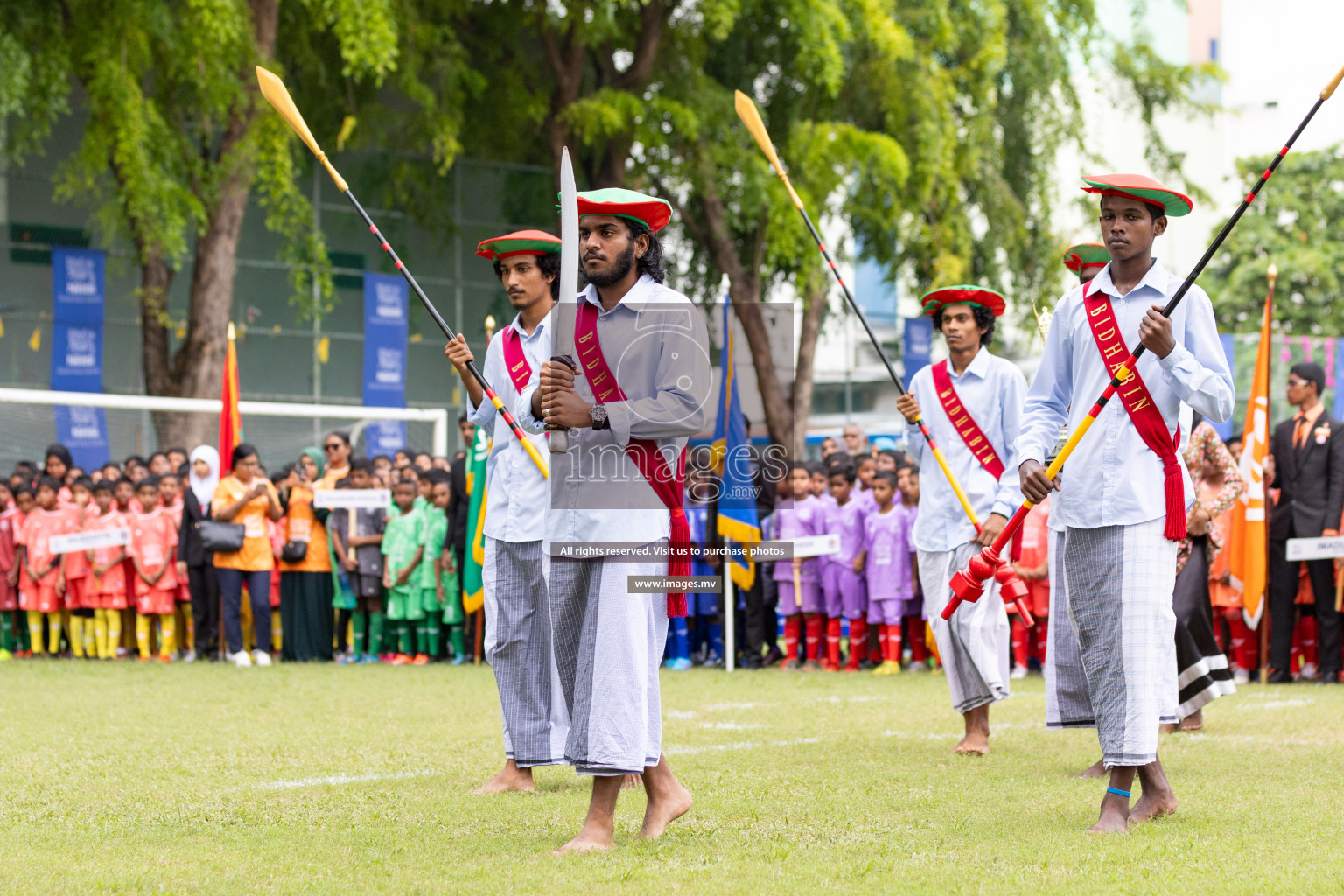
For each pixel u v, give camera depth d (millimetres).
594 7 19625
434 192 22812
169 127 16891
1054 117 23281
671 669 12188
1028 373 24297
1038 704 9086
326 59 19656
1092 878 3963
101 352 20906
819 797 5414
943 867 4125
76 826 4891
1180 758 6445
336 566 13141
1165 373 4859
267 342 22484
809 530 12250
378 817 5031
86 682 10586
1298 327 30156
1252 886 3830
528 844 4562
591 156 22422
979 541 6395
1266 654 10867
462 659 12773
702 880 3947
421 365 23250
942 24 20969
